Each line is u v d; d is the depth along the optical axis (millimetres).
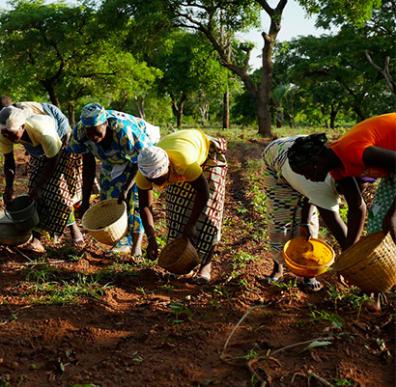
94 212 5883
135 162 5652
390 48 32219
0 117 5688
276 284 5281
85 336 4344
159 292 5305
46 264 5945
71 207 6414
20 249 6414
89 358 4086
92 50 29734
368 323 4410
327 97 42531
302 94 45281
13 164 6250
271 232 5203
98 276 5555
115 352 4078
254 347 4086
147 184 5098
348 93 40812
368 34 33375
